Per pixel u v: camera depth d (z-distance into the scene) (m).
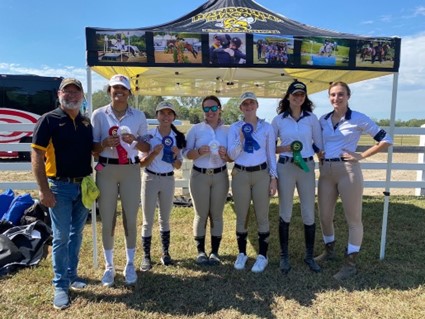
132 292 3.15
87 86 3.35
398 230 5.05
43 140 2.67
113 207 3.16
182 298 3.08
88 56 3.23
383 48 3.55
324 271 3.62
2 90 12.02
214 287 3.28
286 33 3.56
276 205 6.58
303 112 3.49
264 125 3.47
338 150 3.44
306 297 3.13
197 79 6.86
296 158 3.39
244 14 3.90
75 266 3.19
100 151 3.04
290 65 3.40
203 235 3.78
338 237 4.72
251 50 3.34
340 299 3.10
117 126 3.00
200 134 3.58
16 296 3.03
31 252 3.72
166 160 3.49
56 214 2.84
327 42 3.44
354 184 3.38
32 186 5.71
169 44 3.27
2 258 3.49
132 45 3.24
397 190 8.55
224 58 3.33
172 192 3.63
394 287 3.32
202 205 3.64
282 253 3.61
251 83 7.50
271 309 2.94
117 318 2.77
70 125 2.78
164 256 3.76
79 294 3.10
